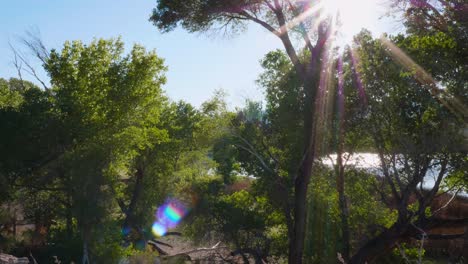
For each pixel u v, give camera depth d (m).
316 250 19.97
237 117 21.70
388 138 17.88
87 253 23.42
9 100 31.12
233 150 22.53
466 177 17.00
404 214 18.06
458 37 16.09
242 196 24.78
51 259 25.88
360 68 18.17
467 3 15.96
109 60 30.58
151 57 30.53
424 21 17.59
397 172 18.30
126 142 28.02
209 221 25.08
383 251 19.02
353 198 19.94
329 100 18.80
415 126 17.06
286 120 20.08
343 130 18.89
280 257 23.38
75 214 24.36
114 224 25.61
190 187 28.27
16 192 26.73
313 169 20.31
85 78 29.55
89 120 28.22
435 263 20.41
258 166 21.38
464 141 16.17
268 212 23.50
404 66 17.27
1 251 25.36
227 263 24.30
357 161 19.44
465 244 18.50
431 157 16.98
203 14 18.77
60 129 26.61
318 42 18.89
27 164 26.58
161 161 35.12
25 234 29.30
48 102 27.84
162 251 28.25
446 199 22.48
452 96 16.28
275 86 20.48
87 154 25.94
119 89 29.59
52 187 28.12
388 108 17.61
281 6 19.31
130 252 25.66
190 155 36.22
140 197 33.50
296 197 19.36
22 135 25.84
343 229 19.38
